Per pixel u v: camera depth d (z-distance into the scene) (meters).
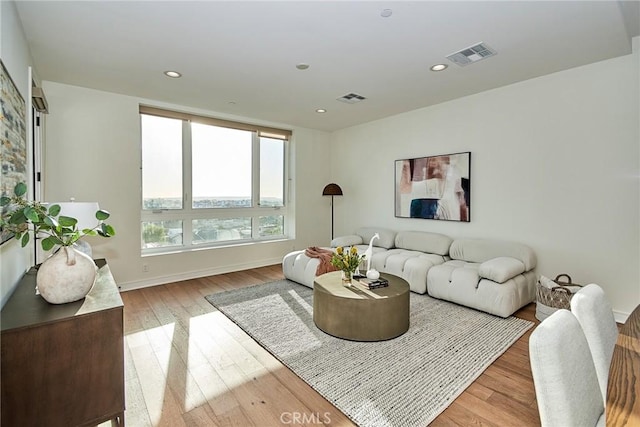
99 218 1.93
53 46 2.74
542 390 0.93
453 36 2.59
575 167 3.33
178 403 1.94
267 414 1.84
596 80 3.16
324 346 2.62
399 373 2.23
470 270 3.50
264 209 5.73
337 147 6.27
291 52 2.87
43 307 1.55
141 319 3.20
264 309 3.45
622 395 0.90
